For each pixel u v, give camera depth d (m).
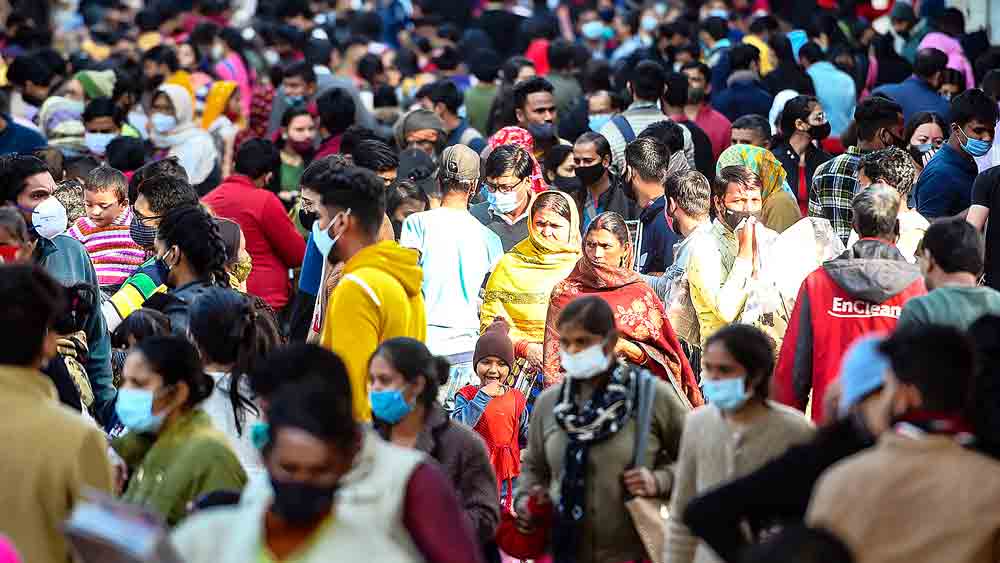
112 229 18.67
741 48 29.53
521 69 30.78
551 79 30.78
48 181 16.58
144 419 10.69
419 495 8.62
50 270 15.54
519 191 19.72
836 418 9.35
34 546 9.69
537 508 12.09
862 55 34.56
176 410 10.88
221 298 12.14
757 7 45.31
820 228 17.03
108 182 18.42
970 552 8.23
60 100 28.67
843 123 29.86
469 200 21.66
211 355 12.07
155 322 14.38
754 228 16.89
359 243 13.02
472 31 42.56
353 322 12.57
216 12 45.50
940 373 8.59
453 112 27.70
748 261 16.80
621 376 11.99
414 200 21.14
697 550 10.96
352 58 38.66
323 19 49.47
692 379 15.97
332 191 12.90
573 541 11.91
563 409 11.99
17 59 30.88
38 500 9.73
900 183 17.25
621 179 21.50
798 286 16.75
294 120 27.41
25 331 9.93
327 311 12.89
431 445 11.96
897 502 8.35
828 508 8.49
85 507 7.48
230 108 31.08
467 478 12.07
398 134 25.84
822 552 6.85
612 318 11.80
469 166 19.02
